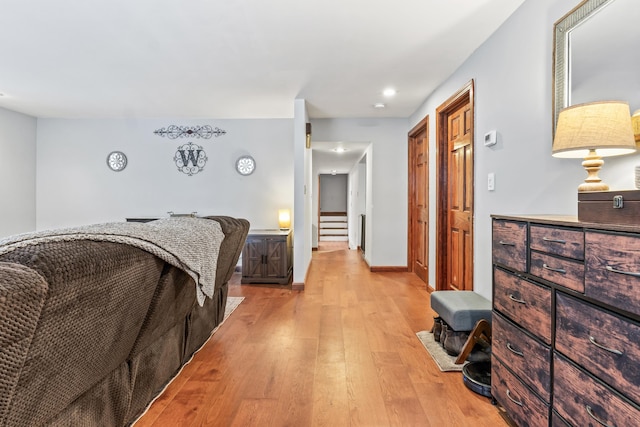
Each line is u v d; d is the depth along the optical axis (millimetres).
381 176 4910
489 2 2010
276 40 2492
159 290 1428
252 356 2219
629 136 1198
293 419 1577
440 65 2947
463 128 3076
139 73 3166
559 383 1162
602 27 1408
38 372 884
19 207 4707
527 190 1980
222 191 5012
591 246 1024
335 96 3854
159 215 5023
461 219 3115
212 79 3316
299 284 3939
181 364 2041
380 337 2545
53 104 4234
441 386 1862
